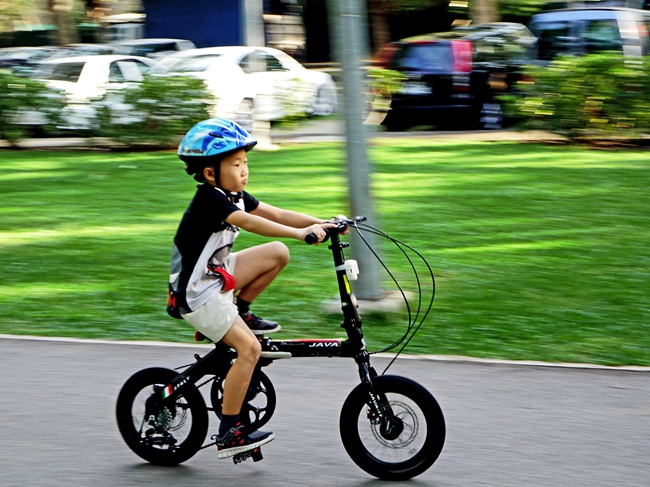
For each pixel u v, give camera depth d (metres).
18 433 8.39
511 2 38.00
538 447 7.83
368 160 11.82
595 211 17.53
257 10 30.36
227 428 7.29
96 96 28.14
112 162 25.56
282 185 20.77
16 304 12.65
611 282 12.94
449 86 28.41
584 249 14.75
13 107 28.00
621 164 22.59
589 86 25.30
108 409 8.95
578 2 36.75
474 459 7.62
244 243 15.91
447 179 21.08
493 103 28.47
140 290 13.23
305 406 8.83
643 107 25.05
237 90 28.70
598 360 9.98
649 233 15.73
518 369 9.74
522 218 17.08
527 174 21.47
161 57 36.16
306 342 7.43
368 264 11.85
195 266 7.13
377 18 45.19
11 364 10.23
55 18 43.94
